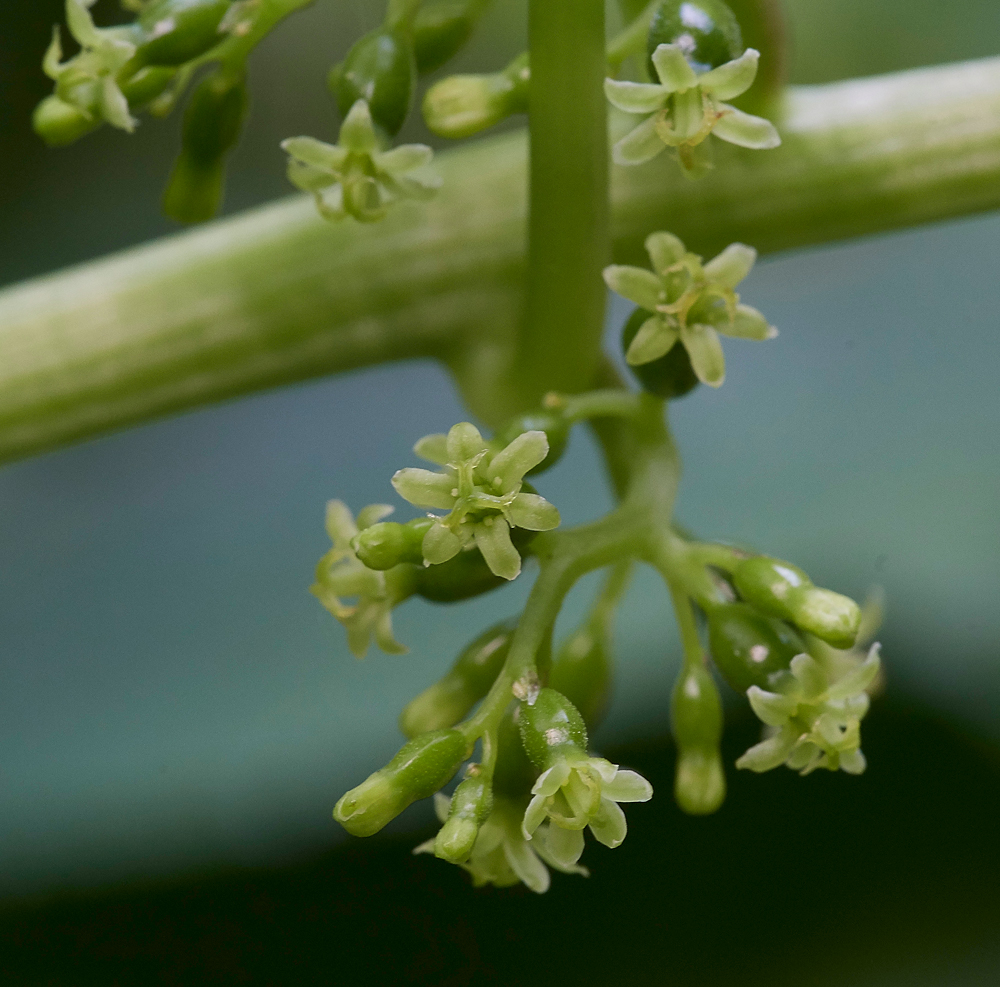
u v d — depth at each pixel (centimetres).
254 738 17
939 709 17
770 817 18
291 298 15
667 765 17
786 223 15
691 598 15
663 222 15
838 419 17
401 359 15
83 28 14
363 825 14
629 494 15
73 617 17
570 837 14
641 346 14
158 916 17
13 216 22
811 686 14
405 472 14
